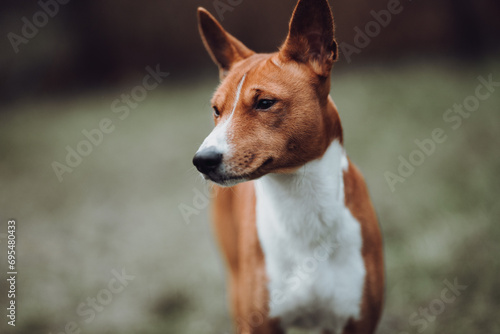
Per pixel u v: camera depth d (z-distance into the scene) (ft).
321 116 9.33
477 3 46.44
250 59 10.24
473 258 14.76
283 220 9.97
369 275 10.34
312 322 10.95
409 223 17.83
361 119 31.86
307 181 9.55
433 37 50.44
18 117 47.14
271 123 8.92
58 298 16.39
